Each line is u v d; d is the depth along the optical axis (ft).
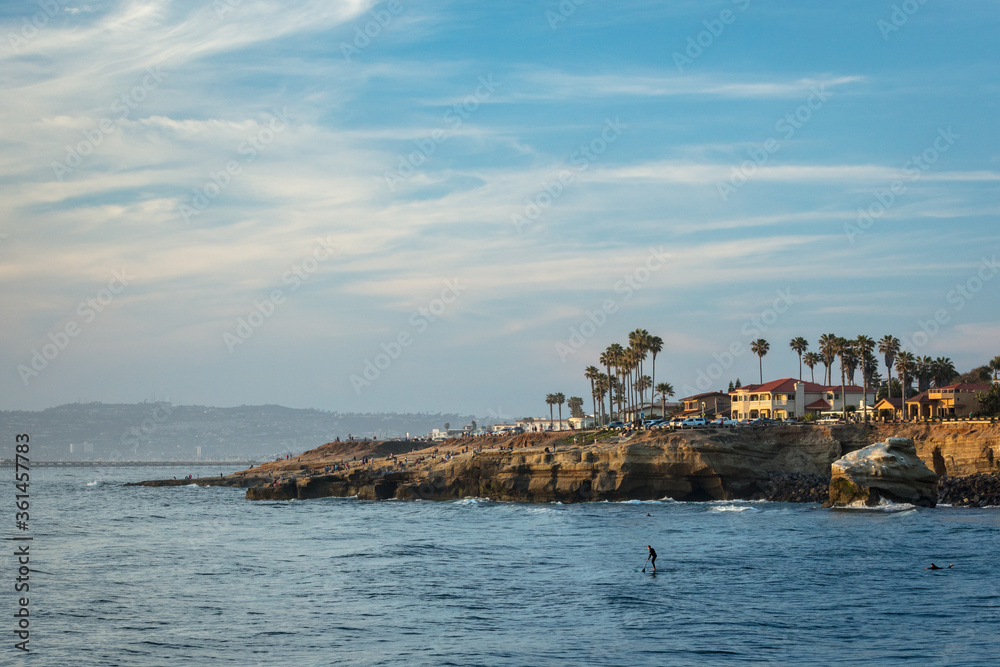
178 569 204.03
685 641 127.75
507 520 319.47
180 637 134.00
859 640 126.21
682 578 179.22
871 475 313.32
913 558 195.52
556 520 308.60
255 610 154.30
